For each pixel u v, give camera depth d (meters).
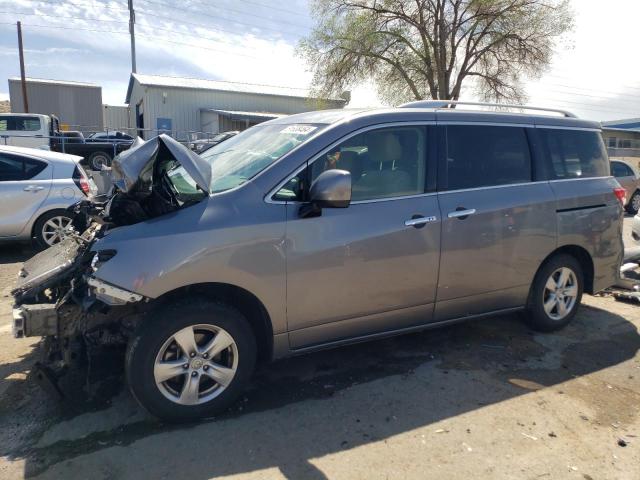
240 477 2.67
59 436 2.99
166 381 3.06
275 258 3.18
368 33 26.52
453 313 4.00
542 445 3.00
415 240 3.63
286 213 3.25
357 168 3.54
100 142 18.56
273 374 3.79
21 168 7.38
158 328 2.96
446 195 3.83
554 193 4.34
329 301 3.40
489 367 3.96
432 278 3.76
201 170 3.11
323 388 3.59
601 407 3.43
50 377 3.22
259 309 3.30
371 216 3.49
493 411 3.35
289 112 33.09
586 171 4.69
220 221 3.07
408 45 27.17
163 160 3.27
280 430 3.08
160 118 30.16
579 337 4.60
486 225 3.94
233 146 4.10
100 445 2.91
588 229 4.57
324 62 27.72
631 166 14.29
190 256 2.96
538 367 3.99
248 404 3.37
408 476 2.70
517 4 25.80
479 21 26.31
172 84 30.58
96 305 2.90
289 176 3.31
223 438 2.99
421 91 28.44
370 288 3.52
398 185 3.68
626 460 2.89
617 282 5.05
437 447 2.95
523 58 26.91
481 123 4.10
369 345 4.31
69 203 7.46
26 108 27.89
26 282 3.25
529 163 4.31
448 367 3.95
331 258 3.34
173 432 3.04
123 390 3.48
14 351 4.06
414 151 3.77
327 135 3.46
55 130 18.73
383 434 3.06
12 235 7.29
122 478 2.65
